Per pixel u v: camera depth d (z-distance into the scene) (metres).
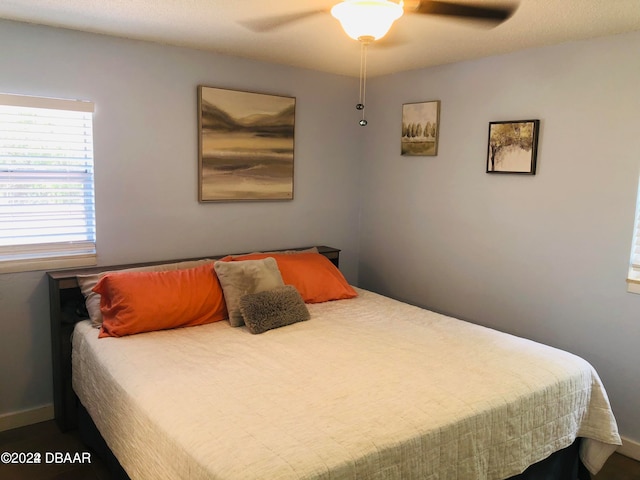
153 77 3.10
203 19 2.57
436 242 3.68
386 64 3.55
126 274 2.75
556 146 2.94
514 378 2.13
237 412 1.80
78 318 2.86
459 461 1.83
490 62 3.23
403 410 1.84
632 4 2.17
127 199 3.11
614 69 2.67
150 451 1.81
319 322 2.88
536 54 2.99
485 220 3.35
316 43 3.01
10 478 2.43
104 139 2.98
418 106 3.70
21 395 2.90
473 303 3.47
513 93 3.13
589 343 2.88
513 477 2.07
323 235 4.07
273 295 2.84
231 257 3.24
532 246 3.10
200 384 2.03
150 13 2.48
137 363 2.24
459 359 2.33
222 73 3.36
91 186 3.00
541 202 3.04
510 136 3.14
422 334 2.69
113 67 2.96
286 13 2.44
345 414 1.80
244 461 1.51
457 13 2.31
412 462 1.70
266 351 2.41
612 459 2.73
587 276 2.86
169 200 3.27
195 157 3.33
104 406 2.26
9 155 2.72
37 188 2.82
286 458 1.53
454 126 3.48
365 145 4.16
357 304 3.29
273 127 3.63
